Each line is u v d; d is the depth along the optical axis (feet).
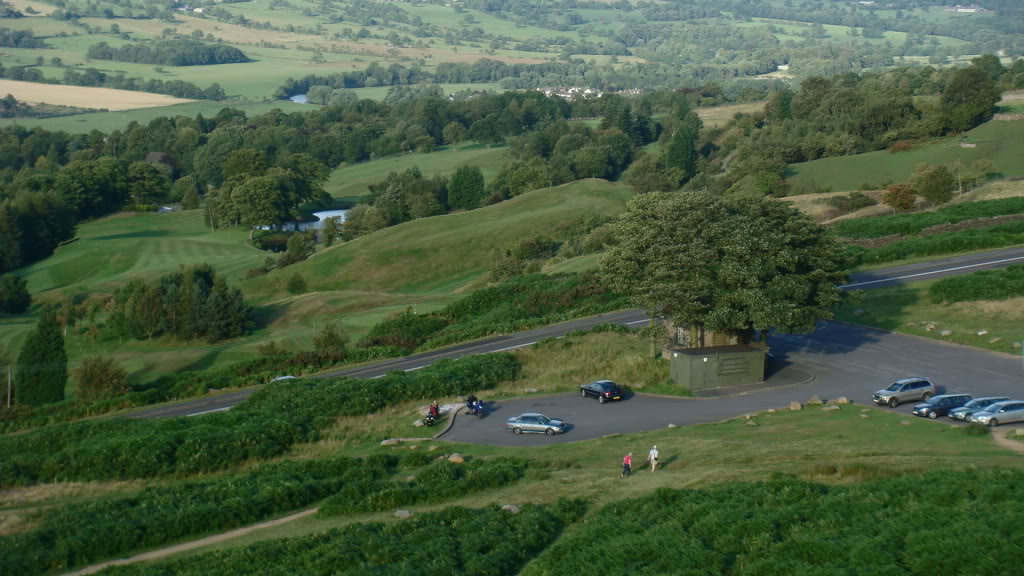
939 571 94.68
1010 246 304.50
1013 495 107.24
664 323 243.81
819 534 106.22
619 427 184.14
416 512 134.92
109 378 241.14
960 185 429.38
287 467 162.20
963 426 157.79
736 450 152.76
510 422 183.62
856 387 200.54
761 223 221.25
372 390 209.05
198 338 329.52
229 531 136.46
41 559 126.00
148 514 139.54
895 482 117.80
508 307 294.66
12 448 186.29
